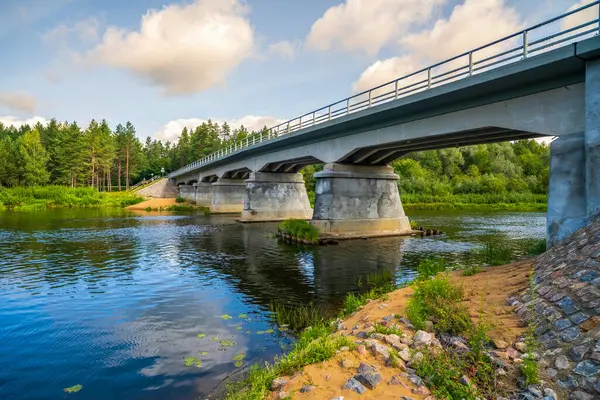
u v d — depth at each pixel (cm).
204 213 5725
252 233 3247
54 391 705
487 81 1636
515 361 534
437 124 2078
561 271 745
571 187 1303
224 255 2180
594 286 621
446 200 7512
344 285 1491
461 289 849
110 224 3947
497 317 680
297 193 4556
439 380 501
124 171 11294
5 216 4781
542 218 4591
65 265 1897
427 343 606
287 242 2697
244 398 556
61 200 6900
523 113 1628
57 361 831
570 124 1440
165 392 692
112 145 10194
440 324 664
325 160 3055
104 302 1279
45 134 11181
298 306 1220
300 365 582
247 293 1381
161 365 804
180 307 1220
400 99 2127
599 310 564
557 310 614
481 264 1464
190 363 809
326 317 1094
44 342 938
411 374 529
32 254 2205
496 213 5497
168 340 945
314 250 2333
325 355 591
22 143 8425
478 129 1884
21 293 1389
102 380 744
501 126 1723
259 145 3941
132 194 8644
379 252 2244
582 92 1403
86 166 9131
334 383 509
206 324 1059
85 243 2634
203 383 721
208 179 7375
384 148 2670
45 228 3512
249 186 4312
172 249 2395
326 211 2822
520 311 677
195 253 2250
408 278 1588
